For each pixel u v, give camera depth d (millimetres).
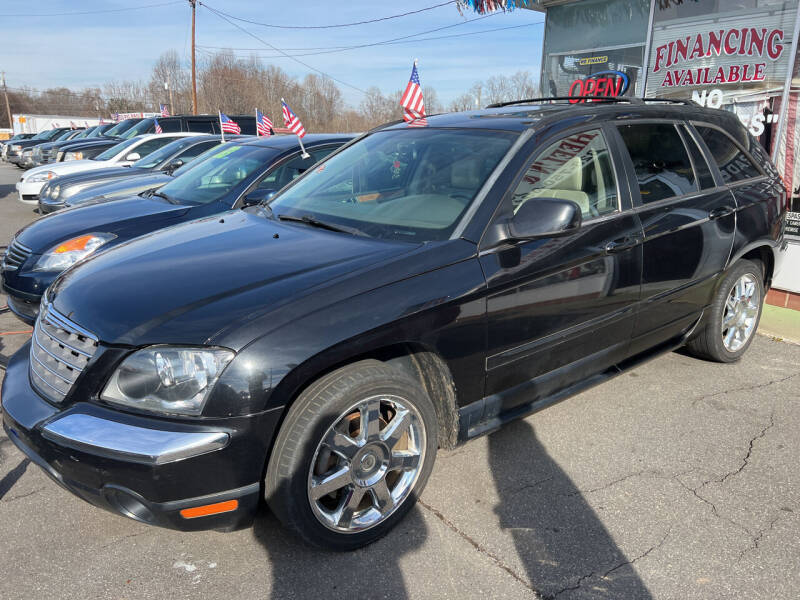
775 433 3607
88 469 2223
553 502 2957
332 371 2469
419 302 2576
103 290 2605
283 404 2305
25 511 2891
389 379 2539
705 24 6914
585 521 2814
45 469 2381
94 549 2641
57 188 8922
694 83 7121
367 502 2752
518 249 2910
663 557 2582
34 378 2619
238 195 5531
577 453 3389
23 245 4844
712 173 4047
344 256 2719
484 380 2906
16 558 2578
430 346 2648
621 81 7895
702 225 3824
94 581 2455
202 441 2184
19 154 26438
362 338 2428
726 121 4336
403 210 3121
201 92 64688
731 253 4094
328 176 3797
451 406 2836
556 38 8562
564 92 8602
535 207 2746
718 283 4168
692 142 3975
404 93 5496
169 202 5699
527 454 3379
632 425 3697
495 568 2523
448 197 3051
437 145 3430
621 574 2484
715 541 2680
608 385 4254
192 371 2221
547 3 8305
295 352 2289
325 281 2498
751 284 4496
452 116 3891
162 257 2914
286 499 2354
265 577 2480
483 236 2838
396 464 2688
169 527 2287
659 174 3684
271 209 3680
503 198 2934
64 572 2502
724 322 4398
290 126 5910
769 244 4410
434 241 2824
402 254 2699
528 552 2615
